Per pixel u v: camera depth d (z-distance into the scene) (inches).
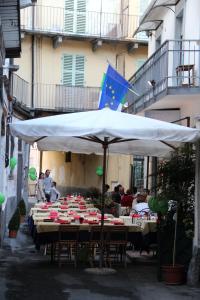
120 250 438.3
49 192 829.8
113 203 647.1
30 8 1070.4
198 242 358.0
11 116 707.4
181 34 655.1
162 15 734.5
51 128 351.6
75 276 378.9
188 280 358.3
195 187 361.7
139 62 1127.0
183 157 380.5
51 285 347.9
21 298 311.3
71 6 1099.3
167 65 575.5
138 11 1102.4
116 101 639.1
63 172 1250.6
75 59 1111.0
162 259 373.4
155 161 513.3
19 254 473.7
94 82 1121.4
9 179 673.0
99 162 1056.2
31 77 1077.1
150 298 319.9
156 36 780.0
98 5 1109.1
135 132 344.8
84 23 1104.8
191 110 597.6
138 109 716.0
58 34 1071.6
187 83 577.0
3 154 552.4
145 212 494.6
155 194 390.9
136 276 384.8
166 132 346.0
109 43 1116.5
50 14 1088.8
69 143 467.2
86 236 410.9
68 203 660.7
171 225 376.2
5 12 466.3
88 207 610.2
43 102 1079.0
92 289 339.3
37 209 556.7
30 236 596.7
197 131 347.9
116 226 410.6
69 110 1083.9
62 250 473.7
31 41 1082.1
